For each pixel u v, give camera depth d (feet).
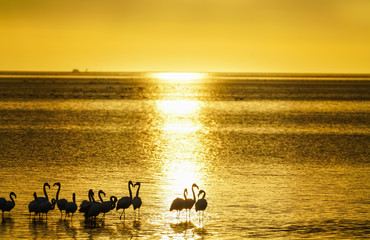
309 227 154.30
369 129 401.08
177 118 481.05
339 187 202.80
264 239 144.56
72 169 233.35
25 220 159.43
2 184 201.57
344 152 288.51
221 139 337.52
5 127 393.70
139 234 148.97
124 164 247.50
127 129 388.98
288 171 233.76
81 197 184.24
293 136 354.95
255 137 348.38
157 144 313.12
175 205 163.43
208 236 147.13
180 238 145.59
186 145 310.24
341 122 453.17
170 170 234.17
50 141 321.32
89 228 153.58
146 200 182.80
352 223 157.99
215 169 237.66
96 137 341.62
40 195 185.57
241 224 157.28
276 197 187.11
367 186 204.13
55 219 161.07
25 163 247.29
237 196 188.65
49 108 576.20
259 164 250.57
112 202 165.07
